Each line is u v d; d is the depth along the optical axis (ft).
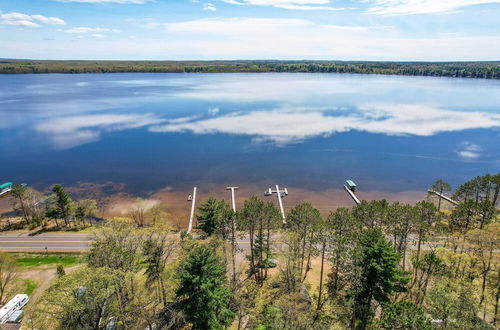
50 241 255.70
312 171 432.25
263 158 477.77
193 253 133.39
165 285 163.84
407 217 163.43
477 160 460.96
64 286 111.45
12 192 292.20
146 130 615.16
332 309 156.15
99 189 373.40
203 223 206.08
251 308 147.54
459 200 269.03
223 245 172.35
